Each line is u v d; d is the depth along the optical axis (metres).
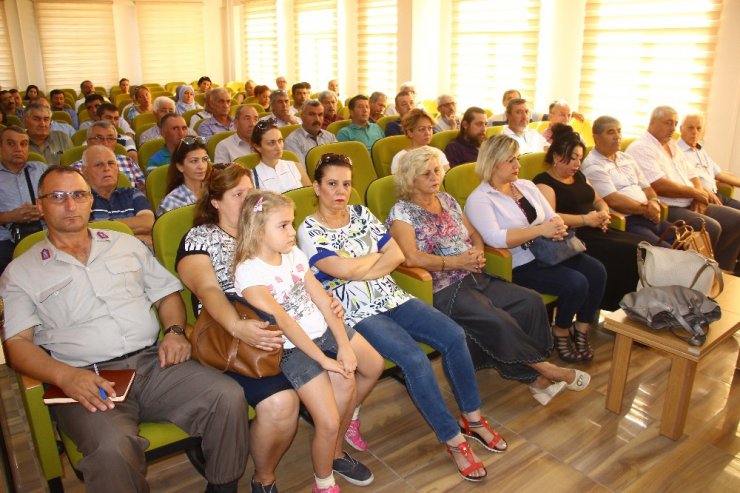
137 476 1.54
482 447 2.13
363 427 2.27
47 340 1.75
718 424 2.26
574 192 2.92
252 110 3.94
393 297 2.14
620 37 4.85
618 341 2.26
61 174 1.74
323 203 2.10
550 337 2.38
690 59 4.45
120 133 4.79
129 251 1.91
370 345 1.97
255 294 1.72
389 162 3.91
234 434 1.65
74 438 1.54
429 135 3.50
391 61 7.04
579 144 2.83
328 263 2.02
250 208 1.72
